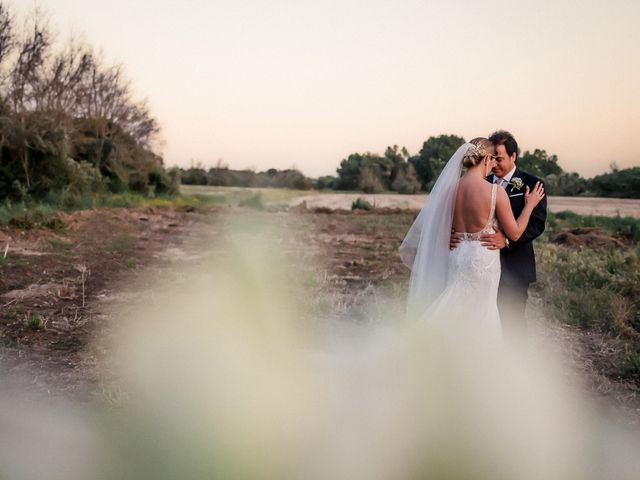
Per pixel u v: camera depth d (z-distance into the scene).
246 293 7.37
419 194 75.06
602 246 13.70
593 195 47.72
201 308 6.63
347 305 7.03
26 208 20.20
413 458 3.17
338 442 3.31
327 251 12.74
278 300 7.15
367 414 3.60
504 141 4.62
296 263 10.62
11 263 9.52
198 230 18.31
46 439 3.43
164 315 6.36
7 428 3.57
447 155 80.50
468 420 3.53
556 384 4.49
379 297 7.33
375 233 17.91
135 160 39.88
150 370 4.54
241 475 3.02
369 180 76.81
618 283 7.87
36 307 6.73
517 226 4.29
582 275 8.53
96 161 35.62
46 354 5.02
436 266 4.51
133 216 21.36
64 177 25.44
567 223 21.23
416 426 3.47
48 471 3.06
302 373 4.37
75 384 4.31
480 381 3.94
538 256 10.91
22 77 24.73
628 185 45.41
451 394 3.76
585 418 3.89
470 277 4.24
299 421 3.54
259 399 3.86
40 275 8.78
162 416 3.69
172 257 11.49
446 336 4.20
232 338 5.36
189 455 3.19
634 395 4.36
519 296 4.67
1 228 12.94
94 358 4.88
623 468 3.22
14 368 4.64
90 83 34.09
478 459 3.19
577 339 5.77
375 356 4.33
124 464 3.13
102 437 3.45
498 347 4.28
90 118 35.62
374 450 3.23
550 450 3.38
